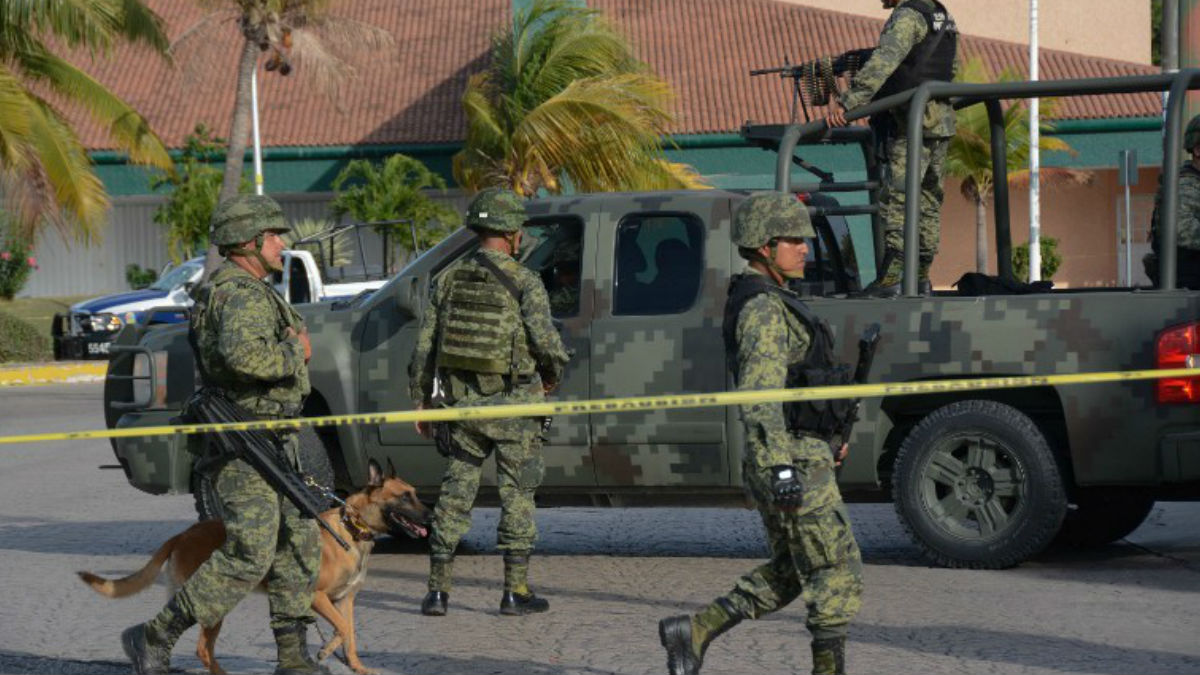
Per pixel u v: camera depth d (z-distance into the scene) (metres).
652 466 22.72
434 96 107.19
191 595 15.69
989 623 18.94
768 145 25.80
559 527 27.88
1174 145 22.08
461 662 17.55
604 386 22.88
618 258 23.16
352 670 17.23
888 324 22.30
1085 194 111.06
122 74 110.00
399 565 24.09
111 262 110.12
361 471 24.20
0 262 105.44
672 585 21.97
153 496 33.12
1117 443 21.39
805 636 18.52
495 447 20.12
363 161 94.69
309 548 16.23
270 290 15.95
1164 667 16.73
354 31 79.31
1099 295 21.50
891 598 20.50
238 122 76.31
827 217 25.81
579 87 73.19
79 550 26.11
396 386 23.78
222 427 15.56
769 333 14.23
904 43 23.98
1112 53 126.06
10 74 64.50
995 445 21.86
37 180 67.31
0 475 36.97
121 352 25.28
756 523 27.89
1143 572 22.19
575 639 18.59
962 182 97.50
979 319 21.91
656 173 74.50
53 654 18.33
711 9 112.25
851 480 22.72
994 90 23.33
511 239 20.16
